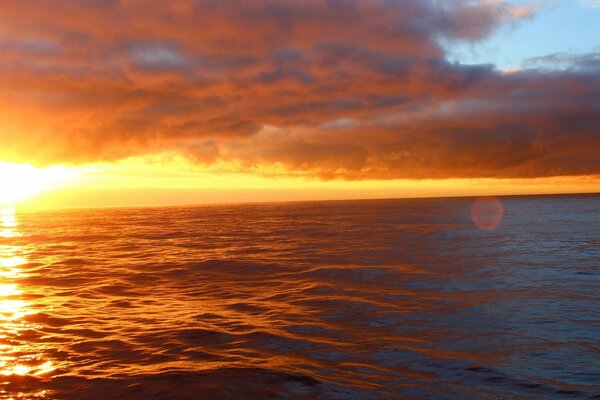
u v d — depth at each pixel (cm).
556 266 2214
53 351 1005
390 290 1658
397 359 922
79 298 1650
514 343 1012
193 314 1355
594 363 877
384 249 3141
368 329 1151
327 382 800
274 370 858
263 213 11919
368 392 759
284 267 2338
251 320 1262
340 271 2138
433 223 6456
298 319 1262
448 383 798
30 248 3900
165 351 995
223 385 783
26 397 751
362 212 11044
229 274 2172
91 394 759
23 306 1513
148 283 1972
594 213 8619
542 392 757
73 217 11781
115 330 1183
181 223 8062
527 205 14075
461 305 1394
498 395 748
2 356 972
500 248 3109
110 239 4850
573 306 1348
